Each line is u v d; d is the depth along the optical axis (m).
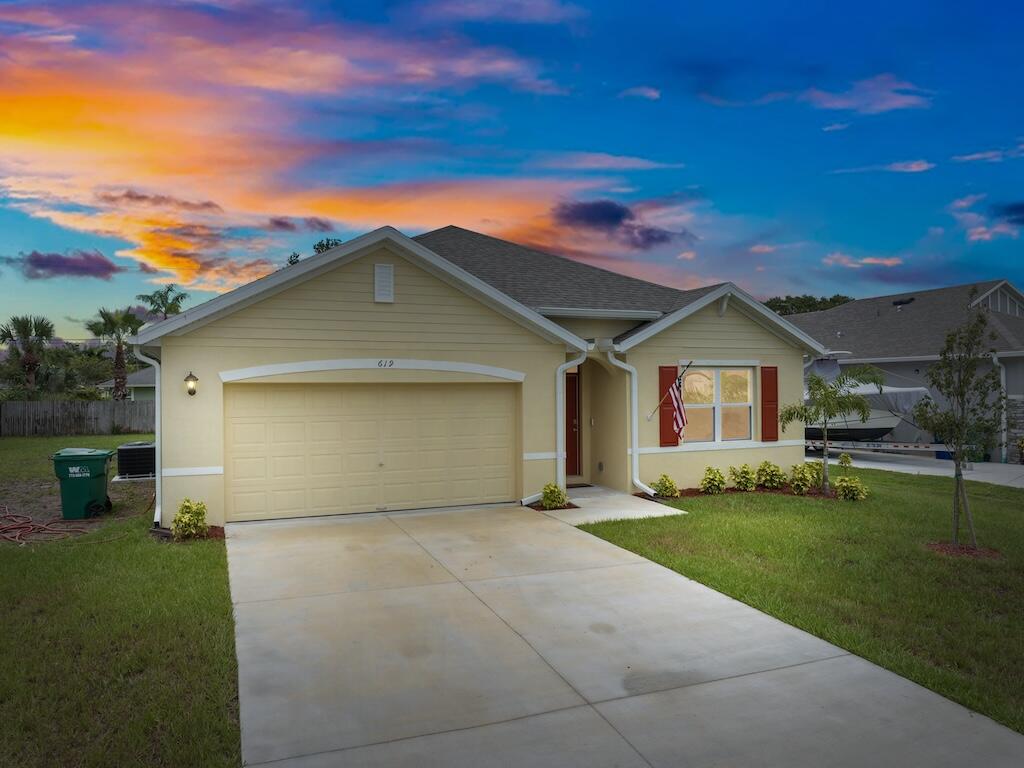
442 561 8.62
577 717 4.66
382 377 11.30
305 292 10.79
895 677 5.34
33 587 7.27
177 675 5.23
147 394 36.59
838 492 13.40
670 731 4.48
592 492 13.75
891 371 24.11
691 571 8.15
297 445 11.00
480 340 11.97
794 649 5.89
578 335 14.18
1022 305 26.39
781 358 15.07
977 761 4.15
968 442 9.43
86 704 4.71
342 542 9.55
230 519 10.65
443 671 5.39
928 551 9.25
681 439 14.05
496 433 12.35
